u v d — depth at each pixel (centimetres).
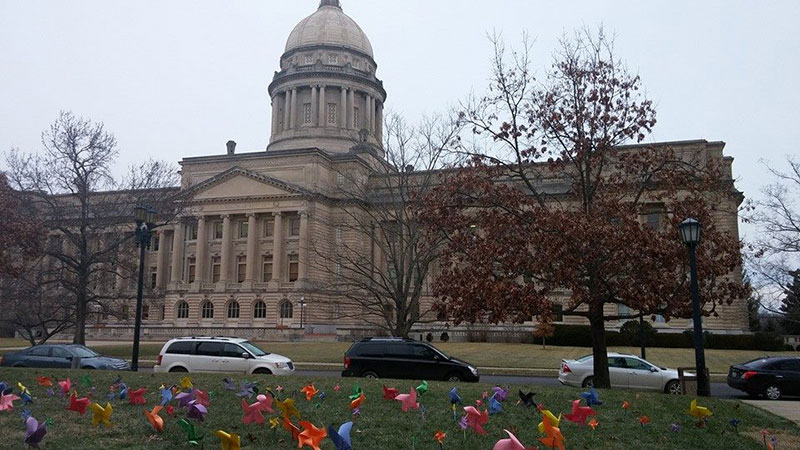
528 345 5919
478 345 5878
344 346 5809
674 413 1455
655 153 2438
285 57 10544
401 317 3772
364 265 4406
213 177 8500
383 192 5825
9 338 7650
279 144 9894
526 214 2302
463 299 2175
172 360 2703
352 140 9756
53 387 1681
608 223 2059
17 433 1104
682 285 2142
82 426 1163
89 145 4684
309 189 8156
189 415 982
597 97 2425
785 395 2398
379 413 1317
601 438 1180
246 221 8631
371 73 10488
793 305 6022
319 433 730
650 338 5941
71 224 4747
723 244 2202
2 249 3500
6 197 3616
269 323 8025
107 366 3116
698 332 1867
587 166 2478
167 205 4972
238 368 2650
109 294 4972
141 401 1341
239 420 1214
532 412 1364
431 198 2600
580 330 5966
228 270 8475
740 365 2548
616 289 2069
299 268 7981
